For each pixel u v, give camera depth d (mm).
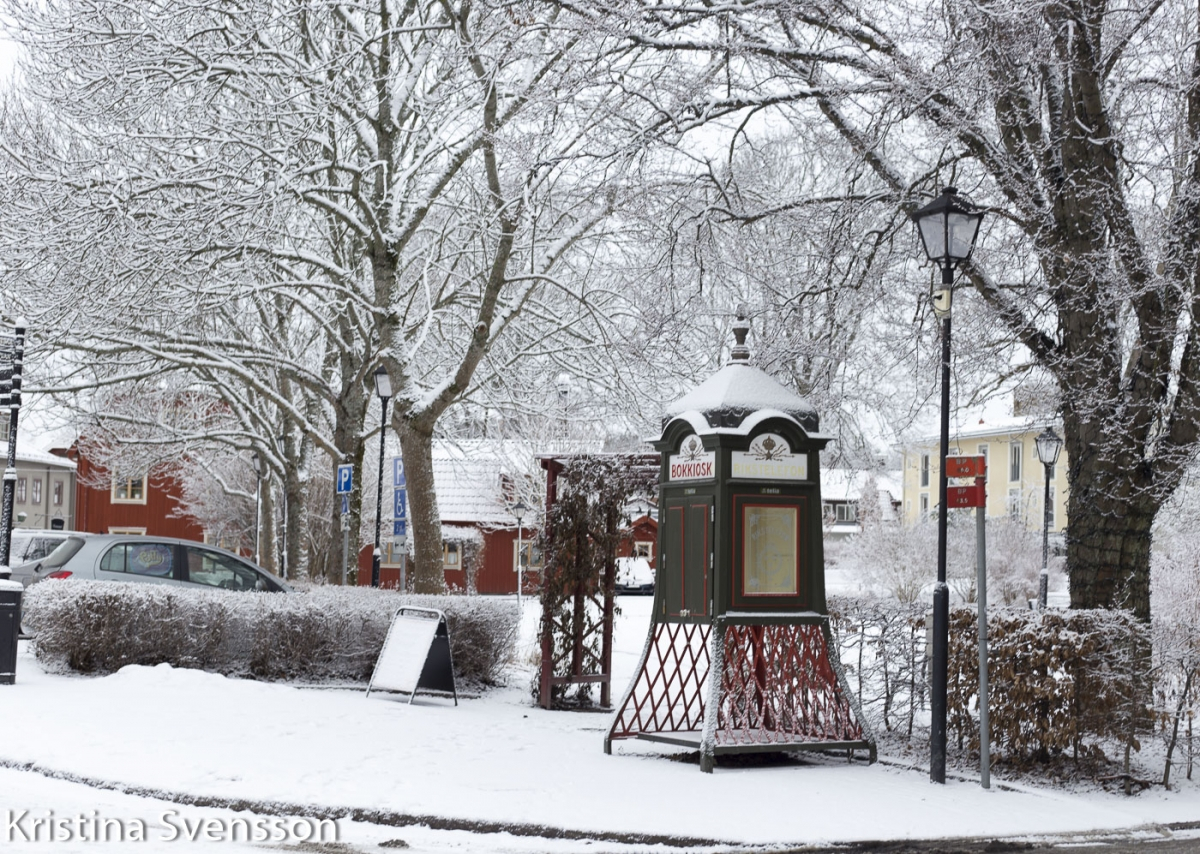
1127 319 13672
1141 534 12078
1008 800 9398
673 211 14961
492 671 16312
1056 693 10125
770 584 10875
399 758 9781
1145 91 12680
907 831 8148
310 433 23781
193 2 18812
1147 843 8305
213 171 18984
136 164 19422
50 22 19141
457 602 16141
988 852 7938
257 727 10938
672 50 13398
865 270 14047
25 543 26656
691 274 15297
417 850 7363
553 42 17703
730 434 10695
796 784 9625
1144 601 12039
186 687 13344
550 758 10281
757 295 17078
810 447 11133
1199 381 11734
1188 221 11875
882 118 13031
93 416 27797
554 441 43438
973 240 10578
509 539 53594
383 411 22938
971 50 12125
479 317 18812
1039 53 11883
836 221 14203
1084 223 12117
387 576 48906
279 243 22188
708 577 10758
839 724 11109
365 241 21344
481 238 22922
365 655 15891
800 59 13172
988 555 41219
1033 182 12680
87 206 18016
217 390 28094
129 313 20219
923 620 11625
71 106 19594
